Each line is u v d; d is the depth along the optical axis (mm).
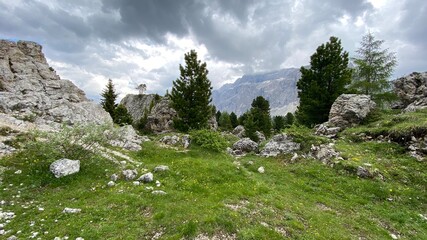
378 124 32281
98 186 17281
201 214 13023
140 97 106875
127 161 24875
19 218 12633
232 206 14609
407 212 16641
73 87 50594
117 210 13664
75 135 21188
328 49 43656
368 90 46844
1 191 15438
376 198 18781
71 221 12281
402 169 22312
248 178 20844
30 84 43250
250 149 36125
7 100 35750
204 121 44594
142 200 14805
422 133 25531
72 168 18719
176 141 36875
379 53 47219
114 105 74688
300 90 47094
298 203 16859
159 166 21031
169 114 66625
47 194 15773
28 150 20781
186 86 44375
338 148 27016
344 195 19344
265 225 12773
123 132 27953
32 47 50062
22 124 30266
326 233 12898
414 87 40875
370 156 25094
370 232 13938
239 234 11562
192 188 17406
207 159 27922
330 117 38156
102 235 11211
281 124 86000
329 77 42594
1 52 44188
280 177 23391
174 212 13258
